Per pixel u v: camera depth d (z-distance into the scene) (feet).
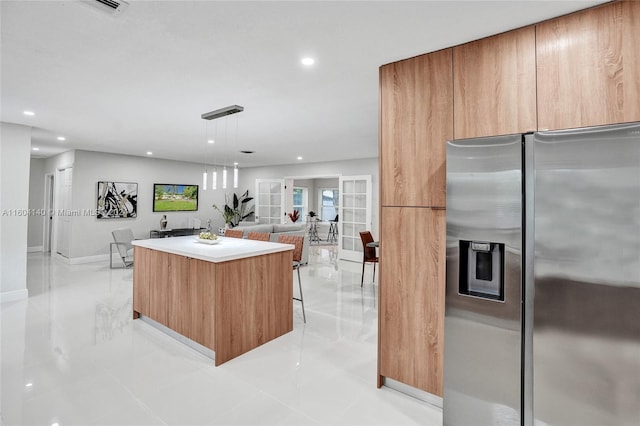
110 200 23.41
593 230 4.97
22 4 5.65
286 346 9.98
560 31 5.75
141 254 11.92
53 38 6.86
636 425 4.71
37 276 18.44
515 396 5.68
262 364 8.85
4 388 7.50
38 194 26.68
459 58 6.81
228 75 8.77
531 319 5.54
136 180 24.85
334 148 20.72
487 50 6.48
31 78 9.04
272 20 6.13
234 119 13.46
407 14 5.84
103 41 6.99
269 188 31.17
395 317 7.54
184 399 7.22
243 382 7.95
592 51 5.48
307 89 9.85
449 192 6.37
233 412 6.80
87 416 6.59
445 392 6.44
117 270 20.21
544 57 5.89
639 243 4.66
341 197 26.04
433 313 7.04
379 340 7.78
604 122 5.37
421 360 7.20
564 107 5.69
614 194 4.83
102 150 22.21
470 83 6.65
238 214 31.17
